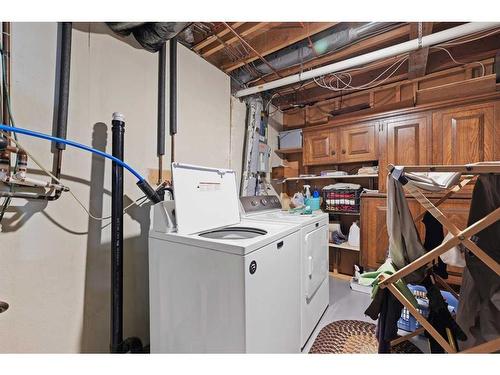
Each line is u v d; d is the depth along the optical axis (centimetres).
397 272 110
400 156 236
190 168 148
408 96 268
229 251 106
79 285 133
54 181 122
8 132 105
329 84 300
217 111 234
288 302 140
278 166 329
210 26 182
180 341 123
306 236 167
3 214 108
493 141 192
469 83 210
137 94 163
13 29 110
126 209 155
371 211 246
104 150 145
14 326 111
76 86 133
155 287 135
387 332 118
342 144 278
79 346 132
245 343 103
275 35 197
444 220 100
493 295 99
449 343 107
